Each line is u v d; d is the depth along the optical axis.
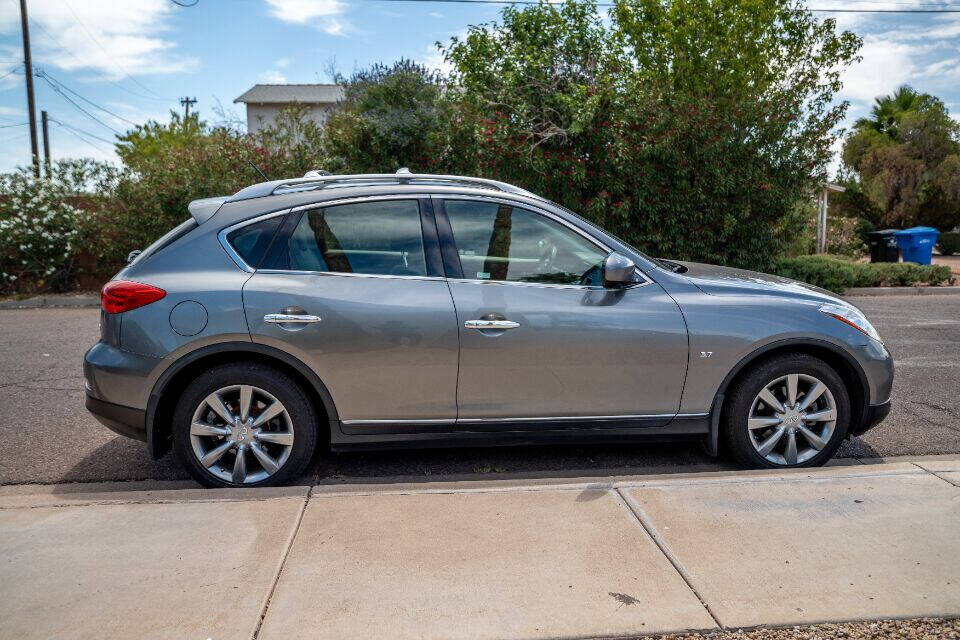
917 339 8.66
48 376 6.90
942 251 33.12
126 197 13.27
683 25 15.67
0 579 2.88
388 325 3.87
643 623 2.61
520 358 3.95
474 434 4.04
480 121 12.60
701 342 4.04
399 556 3.05
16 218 12.91
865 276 14.05
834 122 13.14
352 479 4.26
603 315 4.00
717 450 4.19
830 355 4.27
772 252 13.42
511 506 3.51
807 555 3.05
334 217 4.03
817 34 14.28
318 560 3.02
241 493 3.71
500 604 2.71
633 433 4.13
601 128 12.35
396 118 13.05
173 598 2.75
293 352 3.83
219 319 3.80
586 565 2.98
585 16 13.37
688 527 3.29
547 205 4.17
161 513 3.46
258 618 2.62
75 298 12.59
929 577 2.88
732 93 13.73
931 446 4.84
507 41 13.34
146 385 3.82
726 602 2.73
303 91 37.78
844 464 4.48
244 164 13.34
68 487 4.22
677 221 12.83
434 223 4.06
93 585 2.83
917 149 34.03
